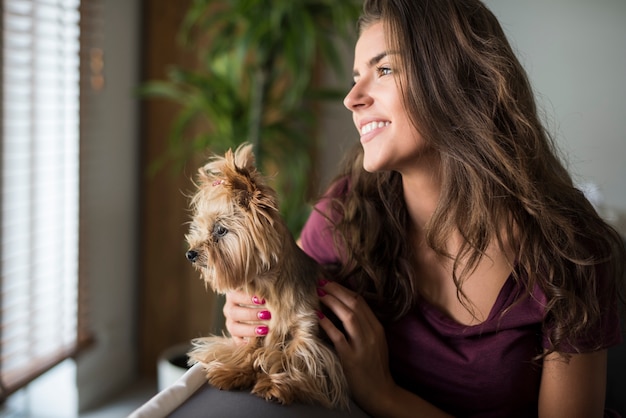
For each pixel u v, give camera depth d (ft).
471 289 3.88
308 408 3.26
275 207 3.38
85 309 7.70
